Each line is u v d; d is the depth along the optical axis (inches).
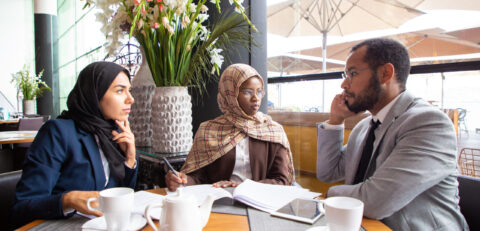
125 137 45.9
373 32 136.9
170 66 64.9
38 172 37.9
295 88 115.7
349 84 45.5
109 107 44.2
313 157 115.3
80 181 41.4
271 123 59.2
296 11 136.9
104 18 61.1
